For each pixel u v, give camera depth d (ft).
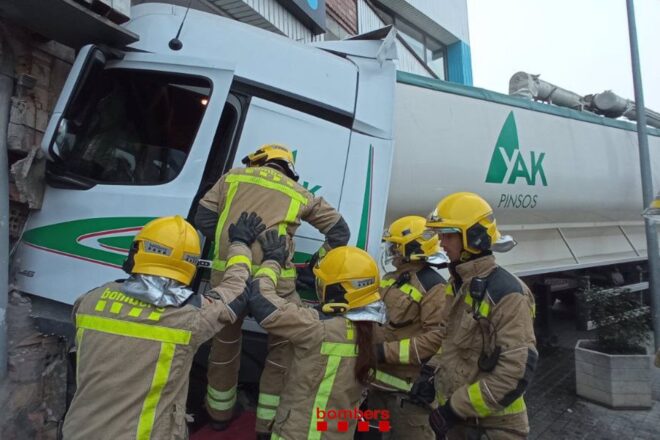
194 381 9.17
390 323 8.41
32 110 8.04
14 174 7.55
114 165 8.07
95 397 5.07
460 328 6.54
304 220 7.70
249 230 6.63
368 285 6.70
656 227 20.01
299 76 8.72
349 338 6.56
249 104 8.29
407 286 8.20
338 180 8.70
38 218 7.97
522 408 6.65
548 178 15.05
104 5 7.61
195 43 8.31
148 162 8.02
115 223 7.70
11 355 7.62
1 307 7.43
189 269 5.53
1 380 7.43
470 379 6.34
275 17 15.81
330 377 6.39
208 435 7.38
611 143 18.21
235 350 7.42
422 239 8.18
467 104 12.84
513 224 14.89
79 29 7.79
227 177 7.35
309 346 6.38
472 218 6.46
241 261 6.30
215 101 7.80
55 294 7.66
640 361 14.33
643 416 13.82
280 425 6.39
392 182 10.76
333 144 8.76
